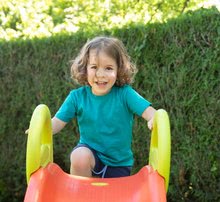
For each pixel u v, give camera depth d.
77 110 2.68
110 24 5.60
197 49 3.57
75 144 4.27
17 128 4.55
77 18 6.10
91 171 2.64
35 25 5.82
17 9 6.40
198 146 3.64
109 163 2.64
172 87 3.70
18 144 4.56
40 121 2.25
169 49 3.69
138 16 5.74
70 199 2.22
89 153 2.59
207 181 3.64
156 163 2.31
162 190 2.13
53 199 2.19
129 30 3.86
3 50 4.54
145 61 3.80
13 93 4.53
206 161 3.62
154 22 3.76
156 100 3.77
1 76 4.56
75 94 2.69
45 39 4.36
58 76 4.30
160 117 2.30
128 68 2.63
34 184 2.13
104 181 2.40
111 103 2.62
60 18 6.86
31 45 4.43
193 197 3.77
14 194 4.68
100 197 2.25
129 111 2.64
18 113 4.54
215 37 3.49
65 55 4.25
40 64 4.39
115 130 2.62
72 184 2.35
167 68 3.71
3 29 5.97
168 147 2.21
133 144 3.93
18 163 4.58
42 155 2.35
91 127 2.63
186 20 3.61
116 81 2.64
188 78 3.62
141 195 2.21
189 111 3.65
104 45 2.51
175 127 3.71
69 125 4.29
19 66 4.48
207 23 3.52
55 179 2.33
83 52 2.58
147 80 3.80
